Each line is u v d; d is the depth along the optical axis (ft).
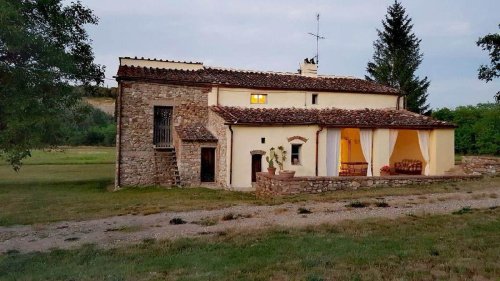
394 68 142.41
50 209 46.96
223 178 67.46
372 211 38.96
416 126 74.28
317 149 70.85
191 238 30.89
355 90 83.87
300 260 24.25
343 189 53.42
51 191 65.16
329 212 39.11
